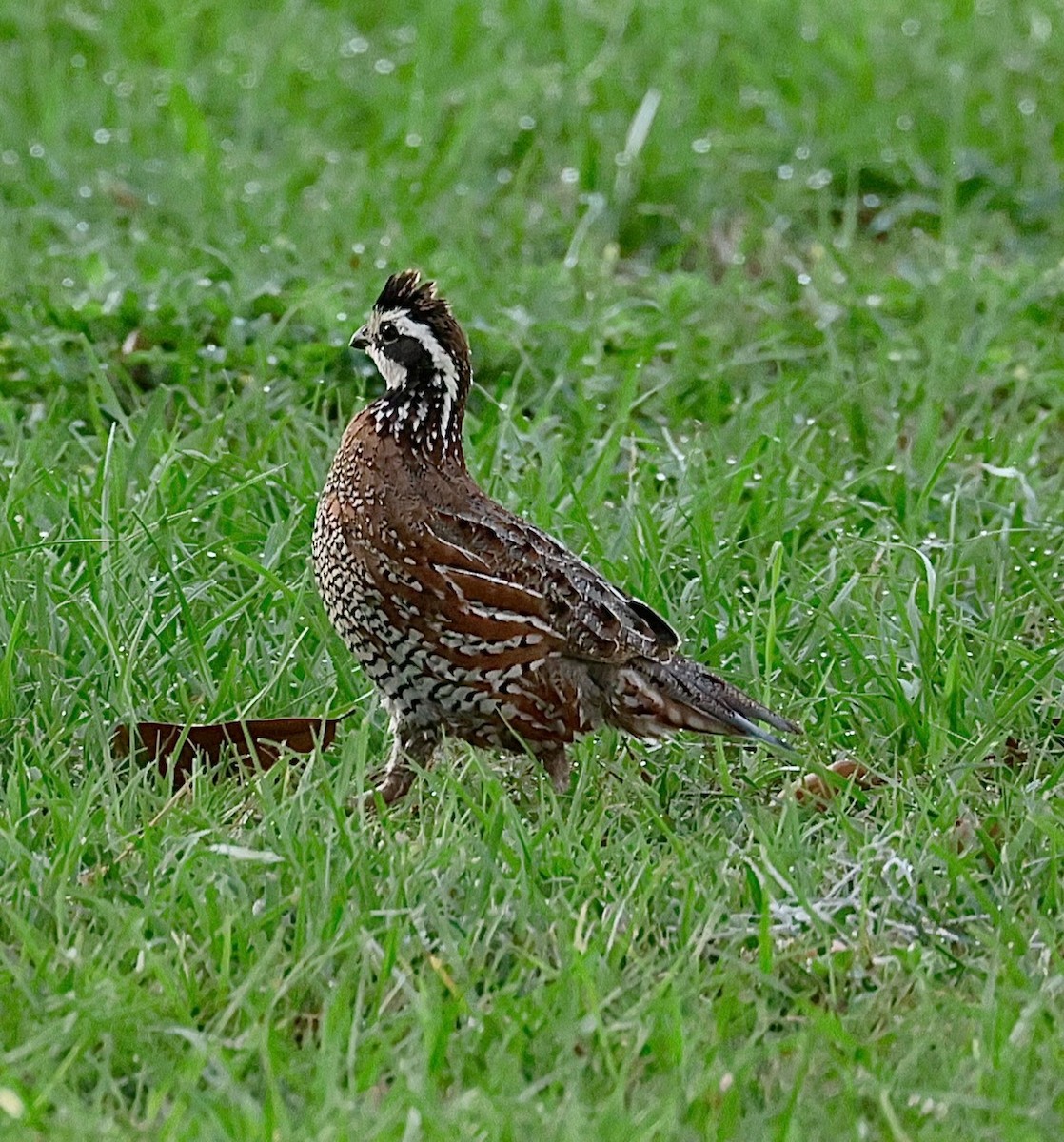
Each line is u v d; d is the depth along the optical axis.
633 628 9.56
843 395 13.35
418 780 9.58
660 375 13.91
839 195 17.47
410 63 19.03
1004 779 9.66
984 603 11.32
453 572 9.20
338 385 13.38
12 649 9.67
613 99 18.23
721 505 11.98
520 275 15.06
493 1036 7.40
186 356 13.27
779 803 9.49
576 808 9.03
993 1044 7.35
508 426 12.34
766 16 19.86
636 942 8.15
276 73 18.64
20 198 16.14
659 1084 7.20
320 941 7.88
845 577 11.16
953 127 17.67
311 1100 7.02
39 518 11.23
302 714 10.08
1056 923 8.39
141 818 8.97
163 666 10.12
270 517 11.66
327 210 15.91
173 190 16.25
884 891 8.64
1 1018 7.45
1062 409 13.89
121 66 18.73
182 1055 7.34
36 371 13.26
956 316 15.03
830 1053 7.39
